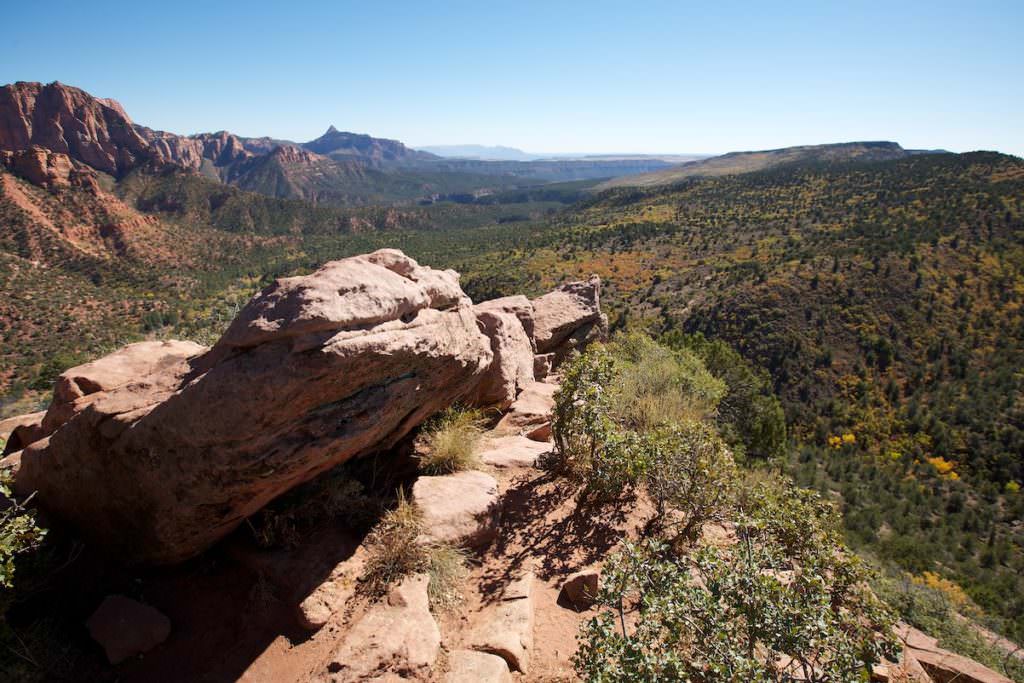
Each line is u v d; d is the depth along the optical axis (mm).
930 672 5637
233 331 4195
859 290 79438
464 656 4449
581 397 7203
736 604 4027
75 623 4602
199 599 4836
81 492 4930
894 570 13016
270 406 4008
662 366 12711
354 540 5395
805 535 5527
